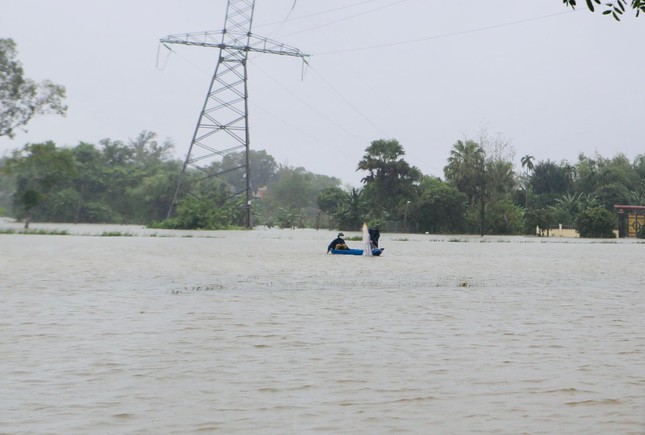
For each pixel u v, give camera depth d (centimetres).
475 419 1038
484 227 15338
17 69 11056
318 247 6988
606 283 3381
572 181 19438
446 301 2541
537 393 1194
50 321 1959
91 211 19825
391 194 15625
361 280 3434
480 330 1867
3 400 1136
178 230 13625
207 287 2952
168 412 1070
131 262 4431
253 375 1320
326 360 1460
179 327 1873
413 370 1368
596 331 1858
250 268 4128
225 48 13412
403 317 2103
